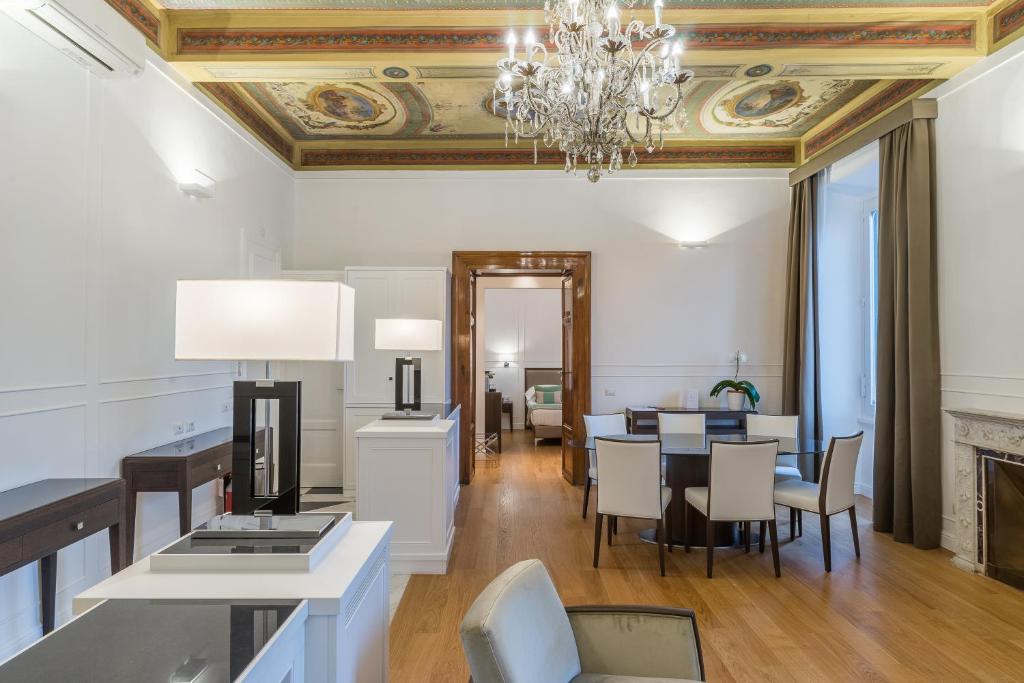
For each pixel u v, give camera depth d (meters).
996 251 3.82
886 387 4.64
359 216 6.44
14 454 2.68
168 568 1.57
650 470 3.81
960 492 3.92
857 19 3.86
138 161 3.65
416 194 6.45
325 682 1.39
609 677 1.79
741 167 6.44
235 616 1.29
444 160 6.45
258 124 5.50
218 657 1.09
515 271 7.09
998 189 3.81
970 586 3.59
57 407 2.94
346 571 1.57
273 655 1.17
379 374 5.84
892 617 3.17
